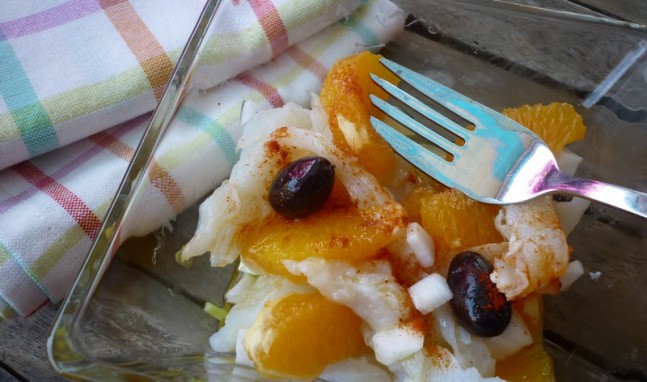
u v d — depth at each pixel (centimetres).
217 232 30
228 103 34
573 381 32
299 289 29
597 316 33
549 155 30
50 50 38
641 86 34
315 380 29
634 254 34
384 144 32
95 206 36
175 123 32
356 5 37
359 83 33
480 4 35
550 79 35
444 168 31
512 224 30
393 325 28
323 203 29
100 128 38
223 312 31
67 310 29
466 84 36
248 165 30
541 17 35
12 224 35
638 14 40
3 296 35
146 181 31
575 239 34
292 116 33
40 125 36
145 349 30
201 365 30
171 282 31
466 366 28
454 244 30
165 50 39
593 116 35
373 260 29
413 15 37
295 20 35
